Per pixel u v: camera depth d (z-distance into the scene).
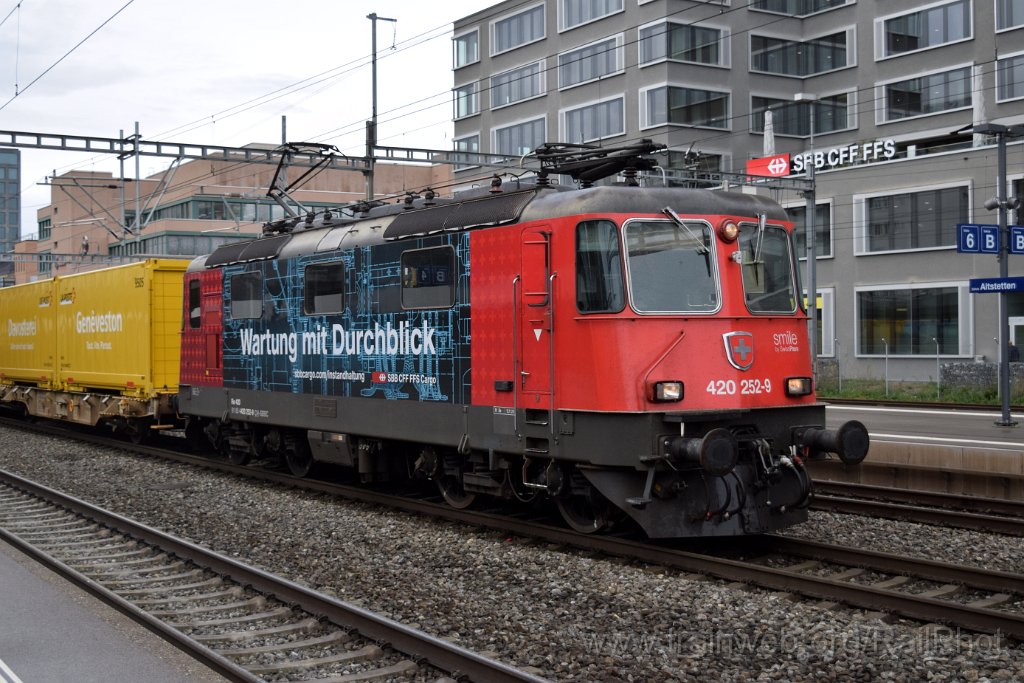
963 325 35.41
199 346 16.59
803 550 9.60
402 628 6.70
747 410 9.62
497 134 51.81
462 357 10.98
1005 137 21.33
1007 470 13.54
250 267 15.06
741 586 8.43
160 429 21.20
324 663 6.56
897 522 11.25
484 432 10.71
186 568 9.39
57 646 6.82
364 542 10.67
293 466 15.30
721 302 9.66
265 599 8.12
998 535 10.49
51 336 23.95
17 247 83.81
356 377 12.71
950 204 35.78
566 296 9.62
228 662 6.22
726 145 45.75
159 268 19.17
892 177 37.47
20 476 15.52
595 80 46.84
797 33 47.34
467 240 10.85
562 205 9.74
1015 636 6.79
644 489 9.34
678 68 44.28
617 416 9.29
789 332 10.16
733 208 9.99
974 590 8.28
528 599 8.29
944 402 27.48
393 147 26.88
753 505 9.62
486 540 10.59
